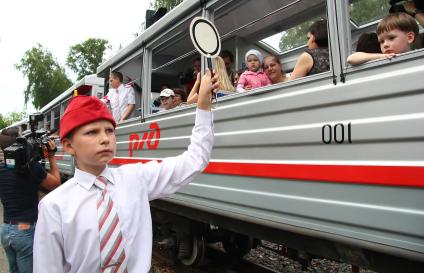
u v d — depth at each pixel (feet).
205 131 5.57
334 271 14.39
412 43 7.39
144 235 4.87
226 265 15.19
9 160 8.91
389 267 6.71
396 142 6.21
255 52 11.51
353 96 6.90
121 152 16.97
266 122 8.89
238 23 13.92
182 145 12.09
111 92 18.43
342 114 7.09
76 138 4.74
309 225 7.73
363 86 6.73
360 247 6.82
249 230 10.07
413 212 5.92
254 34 14.99
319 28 9.45
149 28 14.64
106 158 4.78
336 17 7.33
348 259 7.43
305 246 8.39
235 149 9.91
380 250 6.39
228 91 10.87
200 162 5.43
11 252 9.46
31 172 9.08
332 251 7.79
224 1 10.64
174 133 12.60
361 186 6.73
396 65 6.28
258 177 9.09
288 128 8.24
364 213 6.64
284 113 8.38
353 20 12.05
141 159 14.89
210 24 6.19
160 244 16.20
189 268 15.02
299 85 8.04
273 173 8.59
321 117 7.51
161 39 14.08
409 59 6.10
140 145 15.06
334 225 7.20
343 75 7.14
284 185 8.36
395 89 6.23
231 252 15.42
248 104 9.44
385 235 6.33
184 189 12.09
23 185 9.05
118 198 4.80
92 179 4.77
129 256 4.61
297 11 13.14
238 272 14.44
